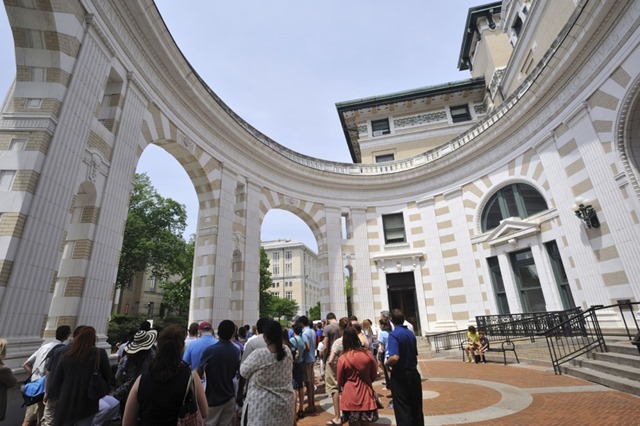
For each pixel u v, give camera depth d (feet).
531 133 49.57
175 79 39.58
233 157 51.47
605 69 36.96
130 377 17.30
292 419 11.90
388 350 15.55
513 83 65.00
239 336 27.66
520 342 43.47
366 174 69.10
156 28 33.60
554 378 27.37
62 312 24.50
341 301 61.62
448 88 79.36
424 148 79.46
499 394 23.40
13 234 19.67
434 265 62.69
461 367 36.50
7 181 20.94
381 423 19.16
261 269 132.36
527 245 49.70
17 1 23.02
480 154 59.00
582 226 40.96
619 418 16.70
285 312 196.34
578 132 41.19
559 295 45.34
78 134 25.04
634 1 32.94
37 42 23.81
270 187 58.59
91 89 26.76
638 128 35.37
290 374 12.52
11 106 23.45
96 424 16.08
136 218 102.47
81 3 26.18
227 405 14.49
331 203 67.62
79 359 13.56
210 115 45.78
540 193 48.83
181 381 9.30
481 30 80.59
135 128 33.22
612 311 36.91
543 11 52.26
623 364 24.89
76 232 26.61
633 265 34.53
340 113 86.28
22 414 18.84
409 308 64.59
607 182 37.22
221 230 46.14
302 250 267.18
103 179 28.68
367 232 68.54
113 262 28.76
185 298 117.19
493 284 54.80
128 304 138.31
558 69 42.14
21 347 19.40
